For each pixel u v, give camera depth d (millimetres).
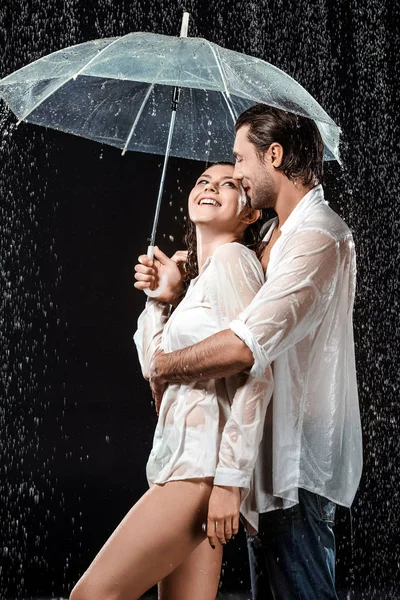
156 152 4844
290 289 3654
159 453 3932
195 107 4781
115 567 3703
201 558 4078
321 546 3900
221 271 3844
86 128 4785
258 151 3990
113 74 4086
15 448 8477
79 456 8539
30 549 8219
